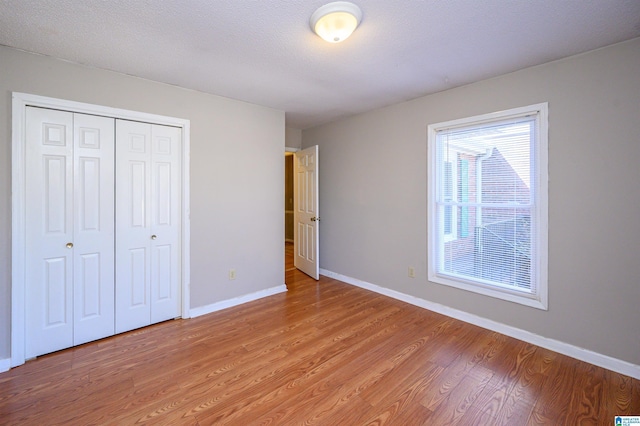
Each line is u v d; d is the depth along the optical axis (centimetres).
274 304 326
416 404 168
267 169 350
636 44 191
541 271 232
